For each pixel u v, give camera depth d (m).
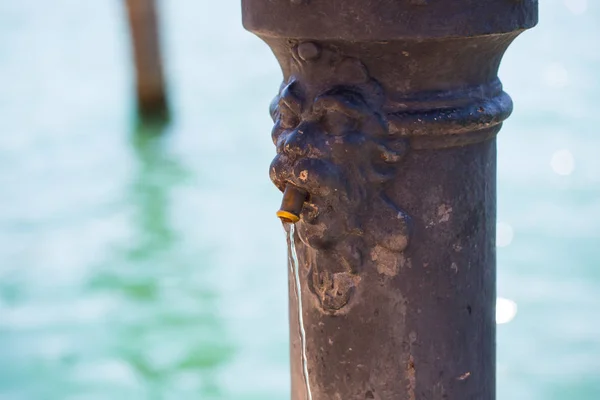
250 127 27.11
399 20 3.04
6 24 44.25
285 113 3.40
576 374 12.09
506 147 23.39
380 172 3.26
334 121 3.23
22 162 24.03
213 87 32.22
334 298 3.43
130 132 26.80
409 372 3.45
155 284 16.08
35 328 14.34
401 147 3.24
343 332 3.47
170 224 19.17
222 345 13.57
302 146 3.25
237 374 12.69
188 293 15.60
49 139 26.20
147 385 12.54
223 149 24.95
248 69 34.78
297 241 3.54
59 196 21.05
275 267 16.66
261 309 14.88
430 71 3.19
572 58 34.47
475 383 3.59
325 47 3.22
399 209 3.30
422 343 3.43
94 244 18.11
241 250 17.55
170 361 13.16
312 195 3.30
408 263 3.36
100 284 16.03
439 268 3.39
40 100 30.97
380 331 3.42
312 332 3.56
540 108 27.22
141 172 23.00
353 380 3.50
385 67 3.19
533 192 19.86
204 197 21.00
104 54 38.06
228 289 15.73
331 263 3.40
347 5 3.06
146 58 27.20
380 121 3.21
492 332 3.67
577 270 15.62
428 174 3.31
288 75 3.54
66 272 16.66
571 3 45.34
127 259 17.23
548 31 39.66
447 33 3.06
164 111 27.47
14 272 16.69
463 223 3.41
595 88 29.56
